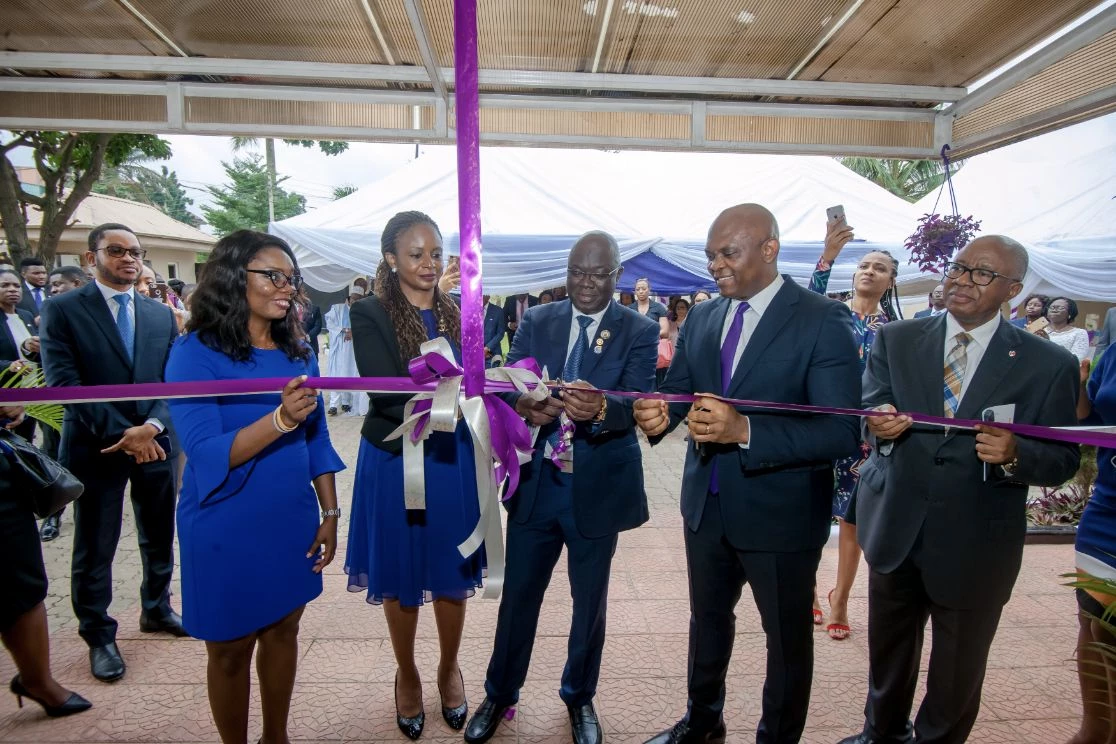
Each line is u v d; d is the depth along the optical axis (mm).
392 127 2385
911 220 7570
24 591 2084
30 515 2111
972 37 2088
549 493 2059
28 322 5031
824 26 2059
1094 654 1894
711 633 1942
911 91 2426
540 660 2658
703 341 1988
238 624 1650
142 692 2379
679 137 2486
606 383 2090
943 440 1774
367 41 2123
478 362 1151
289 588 1749
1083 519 1969
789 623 1788
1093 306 10852
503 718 2250
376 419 2025
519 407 1933
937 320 1902
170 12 1945
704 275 7406
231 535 1641
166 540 2748
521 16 2027
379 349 1987
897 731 1998
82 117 2289
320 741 2137
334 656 2641
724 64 2318
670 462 6352
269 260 1659
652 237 7191
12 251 11055
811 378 1749
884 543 1850
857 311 3059
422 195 7277
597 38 2158
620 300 9094
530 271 7156
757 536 1759
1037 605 3180
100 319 2512
